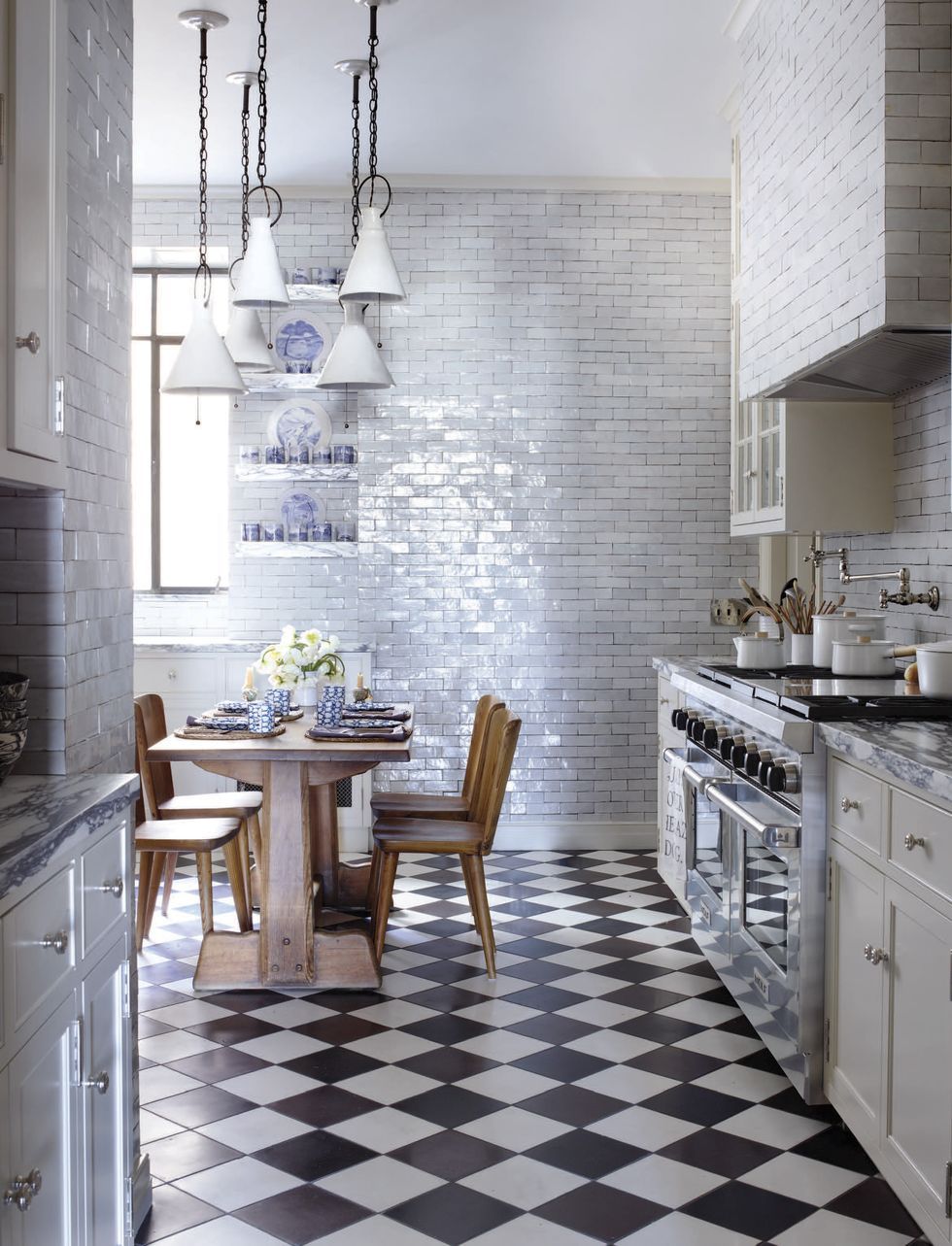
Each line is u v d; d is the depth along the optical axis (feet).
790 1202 8.60
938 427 12.81
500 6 13.88
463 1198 8.64
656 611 20.67
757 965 11.23
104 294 8.90
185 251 20.90
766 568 20.22
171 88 16.29
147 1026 12.17
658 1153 9.38
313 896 14.26
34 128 7.05
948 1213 7.14
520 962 14.28
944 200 10.20
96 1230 6.70
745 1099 10.40
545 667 20.66
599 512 20.59
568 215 20.39
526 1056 11.38
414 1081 10.77
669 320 20.52
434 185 20.18
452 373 20.47
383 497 20.53
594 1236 8.13
